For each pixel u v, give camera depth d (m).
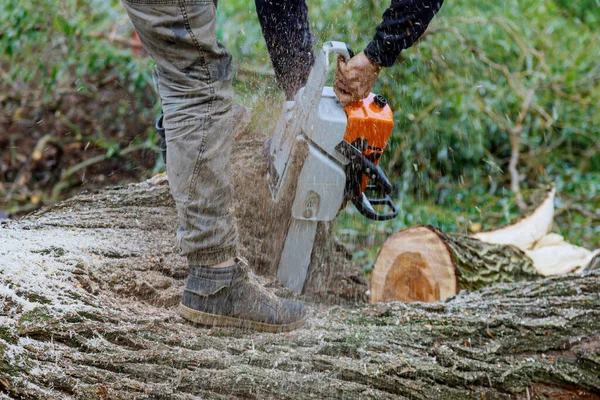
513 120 6.59
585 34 7.11
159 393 2.10
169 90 2.22
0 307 2.15
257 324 2.40
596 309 2.49
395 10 2.37
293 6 2.82
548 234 4.33
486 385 2.28
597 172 6.61
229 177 2.28
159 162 5.55
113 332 2.21
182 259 2.84
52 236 2.84
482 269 3.42
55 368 2.07
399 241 3.48
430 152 6.28
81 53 6.00
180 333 2.30
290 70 2.92
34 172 6.17
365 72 2.47
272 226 3.11
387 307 2.63
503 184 6.54
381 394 2.20
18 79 6.47
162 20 2.09
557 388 2.31
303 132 2.56
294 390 2.18
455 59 6.14
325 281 3.41
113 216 3.27
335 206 2.69
